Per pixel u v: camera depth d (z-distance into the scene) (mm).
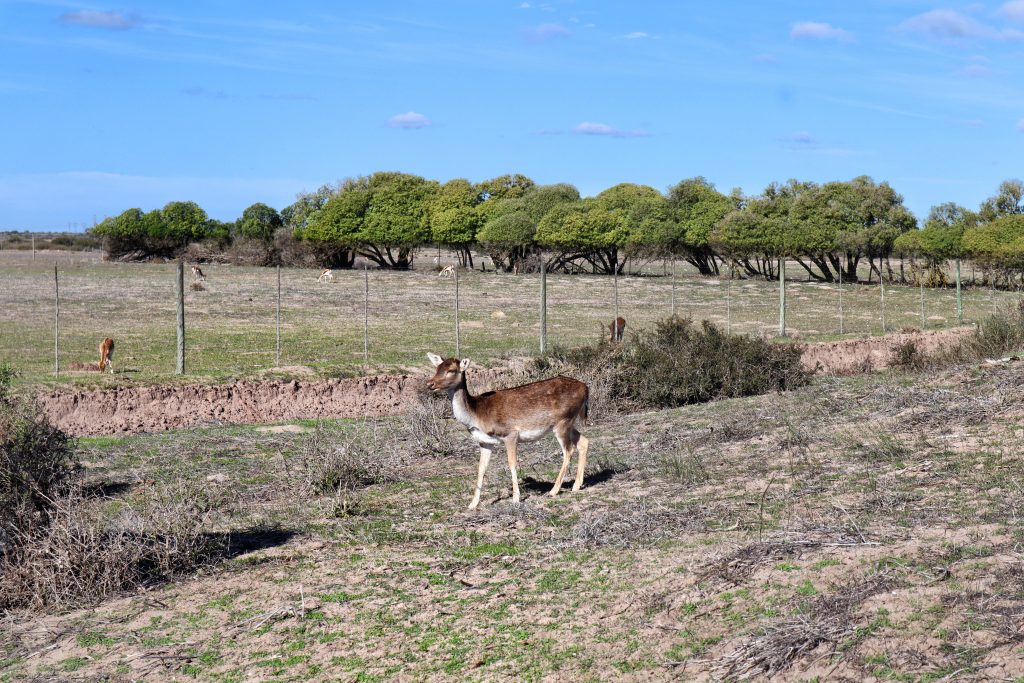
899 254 72188
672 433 17000
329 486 14680
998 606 6879
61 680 8031
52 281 57750
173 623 9188
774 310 50562
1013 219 66000
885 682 6164
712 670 6758
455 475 15414
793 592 7797
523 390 12672
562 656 7496
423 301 51688
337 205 80188
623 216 77250
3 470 11711
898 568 7871
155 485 14922
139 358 29219
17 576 10062
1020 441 12414
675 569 9008
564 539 10812
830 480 12016
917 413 14852
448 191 86438
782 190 93188
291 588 9859
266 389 22828
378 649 8094
